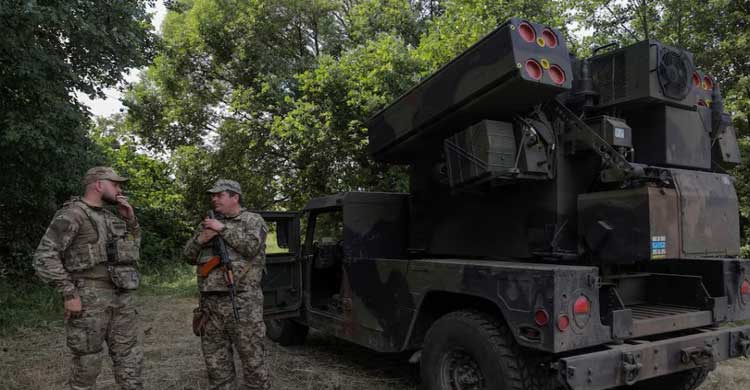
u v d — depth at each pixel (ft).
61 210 11.09
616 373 10.62
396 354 18.89
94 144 27.58
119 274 11.51
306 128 32.89
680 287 13.65
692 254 12.27
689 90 13.44
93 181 11.58
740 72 31.01
